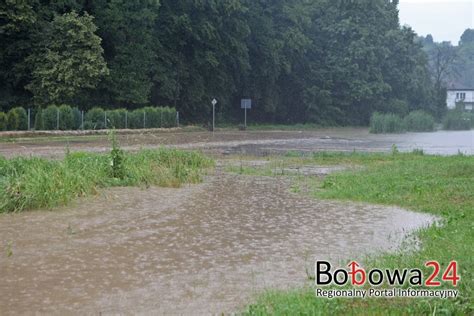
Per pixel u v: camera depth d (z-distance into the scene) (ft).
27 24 137.59
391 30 250.98
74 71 137.90
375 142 145.38
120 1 155.74
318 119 238.89
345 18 243.19
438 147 129.59
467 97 404.98
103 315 23.56
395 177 64.39
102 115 142.20
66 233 38.09
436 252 31.17
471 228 37.50
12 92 147.84
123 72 159.84
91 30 140.46
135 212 45.73
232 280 28.22
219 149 110.63
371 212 46.80
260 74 211.61
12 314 23.61
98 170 59.31
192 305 24.66
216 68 189.88
